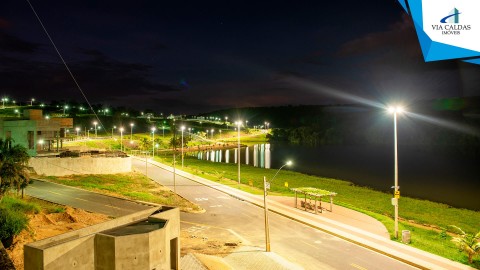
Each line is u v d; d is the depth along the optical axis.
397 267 31.36
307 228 43.41
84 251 21.30
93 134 178.75
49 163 73.06
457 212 58.94
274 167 124.25
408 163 136.38
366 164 133.62
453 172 111.69
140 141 169.12
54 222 38.88
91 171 79.00
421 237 41.81
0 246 26.11
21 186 47.44
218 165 118.06
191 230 42.22
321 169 119.56
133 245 21.91
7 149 44.78
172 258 28.20
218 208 53.62
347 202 64.38
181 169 96.19
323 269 30.92
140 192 63.41
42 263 19.16
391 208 60.56
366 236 39.34
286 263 31.42
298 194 65.38
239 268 30.94
